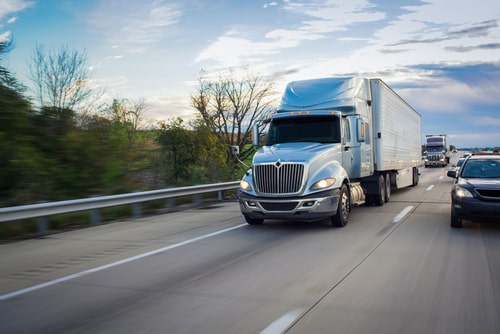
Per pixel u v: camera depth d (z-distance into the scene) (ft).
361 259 24.88
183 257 26.37
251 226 38.06
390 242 29.84
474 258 25.02
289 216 34.88
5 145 44.96
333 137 40.40
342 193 36.83
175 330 14.90
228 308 17.02
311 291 19.02
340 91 43.98
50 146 50.42
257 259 25.38
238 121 118.11
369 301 17.58
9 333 15.07
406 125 69.00
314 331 14.57
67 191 49.57
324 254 26.35
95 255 27.73
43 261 26.53
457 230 34.45
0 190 45.19
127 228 39.34
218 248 28.84
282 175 34.99
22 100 50.62
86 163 51.80
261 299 18.06
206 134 77.87
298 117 41.88
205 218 44.34
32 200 45.29
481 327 14.83
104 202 43.73
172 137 74.74
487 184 33.35
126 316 16.40
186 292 19.27
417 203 54.49
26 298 19.02
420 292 18.71
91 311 17.08
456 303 17.25
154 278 21.80
